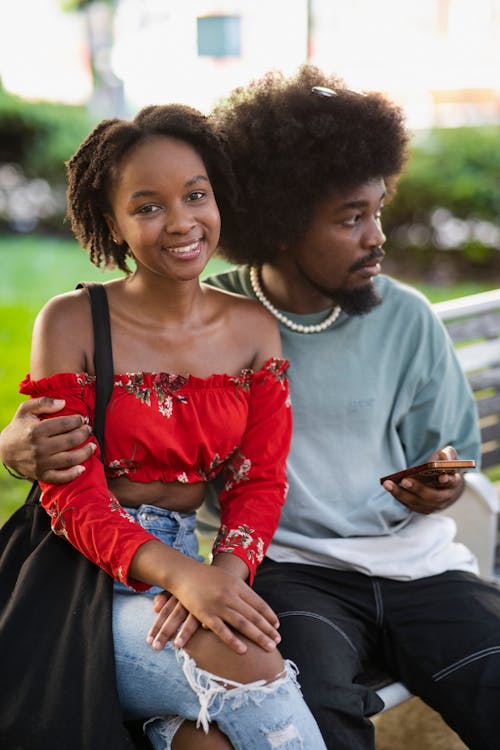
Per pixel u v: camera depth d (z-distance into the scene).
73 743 1.51
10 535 1.78
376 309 2.08
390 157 1.93
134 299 1.79
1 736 1.55
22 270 7.84
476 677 1.80
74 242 9.16
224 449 1.80
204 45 11.05
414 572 1.98
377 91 2.04
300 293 2.05
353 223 1.93
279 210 1.93
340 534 2.01
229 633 1.53
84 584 1.66
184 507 1.83
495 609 1.92
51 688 1.55
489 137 8.12
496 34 10.27
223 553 1.75
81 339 1.74
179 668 1.55
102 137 1.72
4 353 5.41
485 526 2.31
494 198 8.07
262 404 1.85
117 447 1.73
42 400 1.69
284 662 1.61
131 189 1.69
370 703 1.76
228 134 1.96
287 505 2.01
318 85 2.00
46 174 9.58
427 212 8.16
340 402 2.04
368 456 2.06
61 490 1.68
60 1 12.06
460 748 2.36
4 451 1.71
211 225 1.75
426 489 1.91
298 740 1.52
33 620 1.62
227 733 1.53
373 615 1.95
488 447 2.78
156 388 1.73
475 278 8.02
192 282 1.80
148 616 1.62
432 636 1.89
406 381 2.08
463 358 2.62
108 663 1.55
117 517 1.66
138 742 1.67
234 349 1.86
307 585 1.96
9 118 9.48
